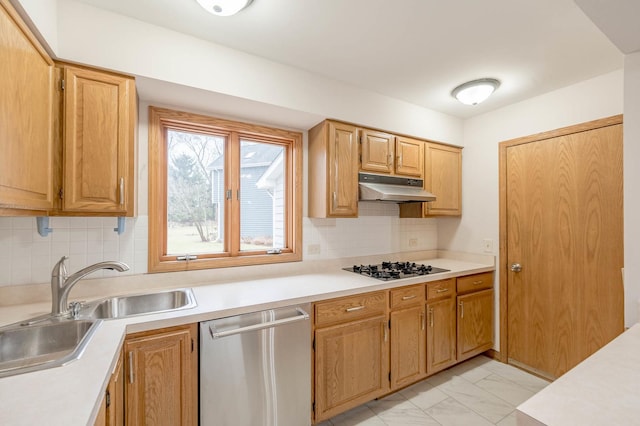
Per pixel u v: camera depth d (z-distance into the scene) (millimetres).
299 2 1445
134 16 1545
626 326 1542
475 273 2691
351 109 2330
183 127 2084
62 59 1401
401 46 1826
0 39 994
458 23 1610
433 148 2877
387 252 2951
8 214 1077
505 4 1461
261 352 1644
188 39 1698
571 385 838
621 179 2080
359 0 1435
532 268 2566
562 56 1930
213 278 2100
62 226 1678
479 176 2953
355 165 2391
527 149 2596
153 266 1907
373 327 2076
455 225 3170
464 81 2291
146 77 1583
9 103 1048
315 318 1843
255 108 2035
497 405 2121
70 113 1416
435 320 2412
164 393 1405
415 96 2557
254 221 2361
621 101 2084
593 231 2217
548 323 2465
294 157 2463
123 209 1532
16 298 1559
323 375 1862
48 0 1298
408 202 2914
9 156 1046
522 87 2375
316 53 1902
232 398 1569
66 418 735
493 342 2826
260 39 1749
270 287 1978
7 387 862
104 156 1488
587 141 2246
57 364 986
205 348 1498
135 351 1337
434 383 2404
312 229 2531
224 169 2246
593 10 1213
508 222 2734
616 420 684
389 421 1961
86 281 1721
